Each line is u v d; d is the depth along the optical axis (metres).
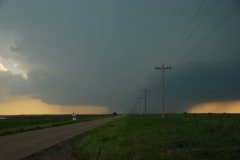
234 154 19.89
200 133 36.59
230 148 22.80
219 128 43.75
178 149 23.38
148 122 71.25
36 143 34.06
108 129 53.22
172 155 20.39
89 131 54.00
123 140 31.28
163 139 31.11
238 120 71.94
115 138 35.12
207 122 63.19
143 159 19.64
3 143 34.06
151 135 35.97
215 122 62.56
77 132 52.09
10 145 31.89
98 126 70.75
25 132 53.22
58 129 61.72
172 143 27.14
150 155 20.78
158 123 65.25
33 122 111.50
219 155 19.84
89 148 27.70
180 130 42.38
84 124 84.38
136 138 32.84
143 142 28.95
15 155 24.08
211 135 33.41
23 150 27.52
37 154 24.75
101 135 40.94
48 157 23.11
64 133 50.03
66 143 34.06
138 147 25.28
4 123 102.31
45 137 42.31
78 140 37.75
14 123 102.44
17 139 39.41
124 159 20.22
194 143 26.70
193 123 61.03
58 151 26.77
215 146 24.47
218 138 29.98
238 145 24.59
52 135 45.91
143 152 22.47
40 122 111.62
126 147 25.70
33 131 55.94
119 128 53.06
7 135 46.41
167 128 47.56
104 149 25.59
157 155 20.69
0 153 25.36
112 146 26.95
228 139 28.69
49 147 30.03
